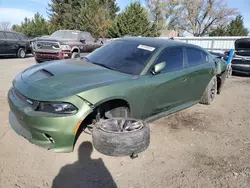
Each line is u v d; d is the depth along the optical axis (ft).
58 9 117.70
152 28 86.43
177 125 13.73
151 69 11.47
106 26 89.92
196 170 9.23
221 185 8.39
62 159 9.34
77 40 35.27
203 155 10.44
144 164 9.39
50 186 7.79
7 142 10.23
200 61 15.83
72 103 8.41
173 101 13.23
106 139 8.64
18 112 8.98
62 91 8.70
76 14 109.29
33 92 8.87
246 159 10.30
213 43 52.54
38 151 9.74
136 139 8.80
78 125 8.50
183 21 130.82
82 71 10.63
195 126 13.80
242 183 8.57
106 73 10.69
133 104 10.46
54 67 11.18
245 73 34.50
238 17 118.21
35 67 11.88
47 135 8.55
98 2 101.14
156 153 10.31
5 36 42.52
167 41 13.92
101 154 9.84
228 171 9.29
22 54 46.16
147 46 12.67
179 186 8.18
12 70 29.04
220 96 21.65
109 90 9.35
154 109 11.87
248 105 19.27
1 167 8.51
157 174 8.80
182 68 13.67
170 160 9.83
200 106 18.02
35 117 8.39
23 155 9.38
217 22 126.62
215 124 14.40
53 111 8.38
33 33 96.63
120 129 9.16
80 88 8.90
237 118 15.83
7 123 12.11
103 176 8.50
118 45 13.60
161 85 11.73
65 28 110.42
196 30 130.00
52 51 31.35
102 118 10.20
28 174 8.28
